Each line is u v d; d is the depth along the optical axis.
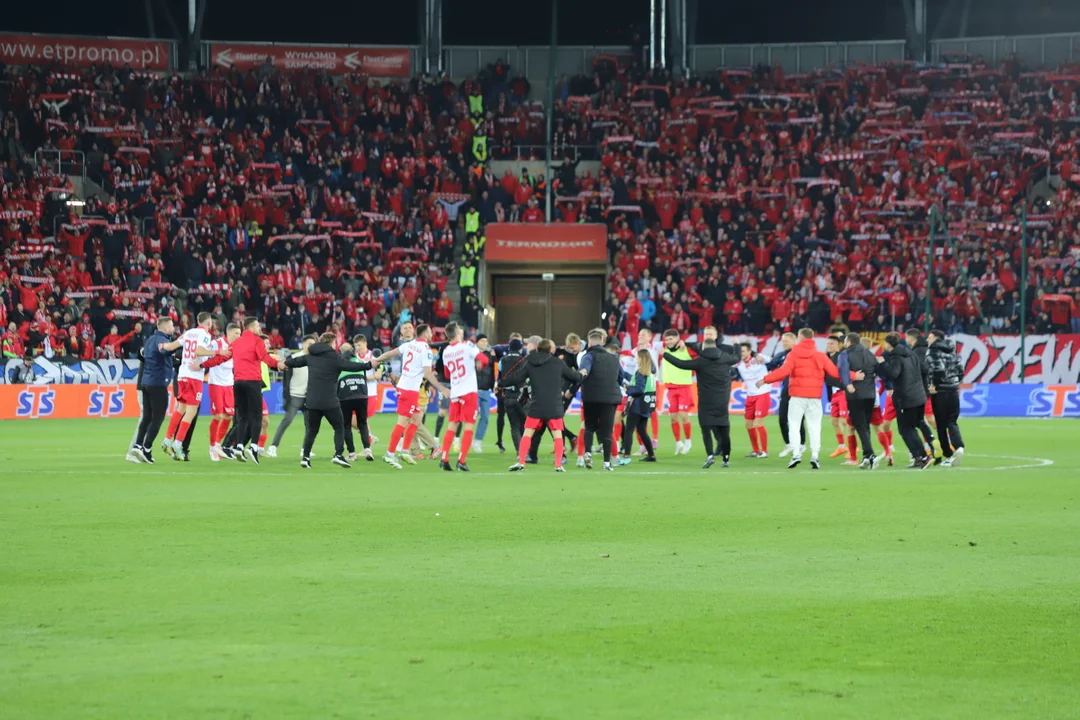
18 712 9.14
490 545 17.34
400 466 31.88
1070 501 23.14
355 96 82.75
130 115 79.69
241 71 84.62
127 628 11.94
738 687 9.93
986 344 64.75
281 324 69.50
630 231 76.56
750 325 71.56
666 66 86.75
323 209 76.12
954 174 78.94
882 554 16.56
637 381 34.00
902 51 86.12
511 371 30.59
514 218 76.50
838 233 76.12
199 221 74.19
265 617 12.45
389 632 11.80
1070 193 76.19
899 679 10.21
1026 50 85.44
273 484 26.39
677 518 20.45
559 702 9.46
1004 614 12.70
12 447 39.38
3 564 15.62
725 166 79.56
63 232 71.56
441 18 86.00
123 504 22.36
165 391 32.59
